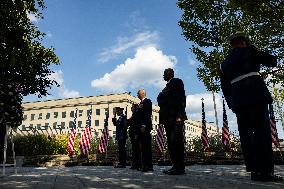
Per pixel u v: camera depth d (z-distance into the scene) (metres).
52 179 4.05
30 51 15.48
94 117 80.69
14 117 5.80
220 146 15.60
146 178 4.17
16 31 9.63
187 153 13.95
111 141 18.89
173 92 5.36
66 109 85.12
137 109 7.02
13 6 9.62
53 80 17.78
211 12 12.24
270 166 3.55
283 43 12.07
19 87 6.18
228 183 3.36
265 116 3.64
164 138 14.73
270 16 10.98
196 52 12.88
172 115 5.24
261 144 3.57
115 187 3.11
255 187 2.94
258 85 3.65
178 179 3.96
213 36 12.61
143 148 6.68
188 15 12.78
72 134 16.55
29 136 18.33
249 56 3.74
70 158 16.11
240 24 12.33
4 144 5.55
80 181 3.75
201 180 3.78
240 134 4.15
